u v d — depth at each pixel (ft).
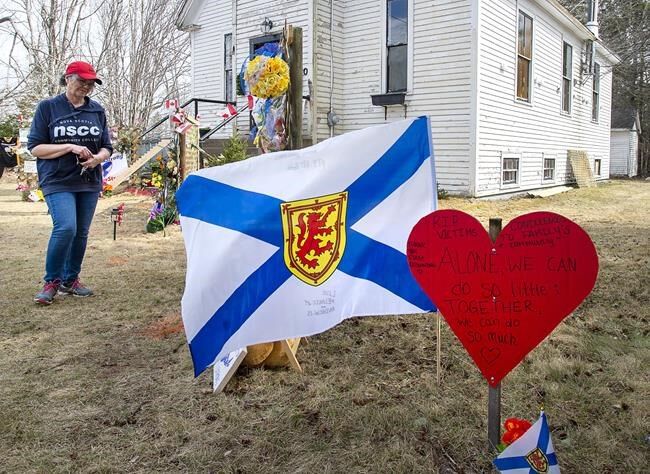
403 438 7.89
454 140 36.42
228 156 28.91
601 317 13.07
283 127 19.08
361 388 9.43
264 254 8.96
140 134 51.49
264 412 8.73
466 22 35.27
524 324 6.68
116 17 76.18
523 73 42.32
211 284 8.78
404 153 9.46
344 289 9.16
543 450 6.04
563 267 6.38
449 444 7.71
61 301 14.98
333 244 9.19
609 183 62.75
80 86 14.23
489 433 7.40
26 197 43.65
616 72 86.84
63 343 11.84
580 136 57.11
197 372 8.55
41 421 8.52
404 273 9.27
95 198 15.23
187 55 85.76
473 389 9.33
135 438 8.07
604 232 25.29
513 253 6.57
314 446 7.78
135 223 29.99
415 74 37.81
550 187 48.65
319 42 39.63
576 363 10.26
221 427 8.32
